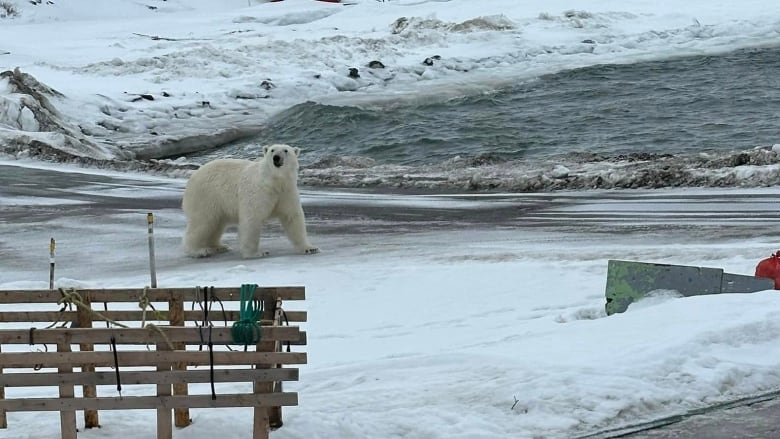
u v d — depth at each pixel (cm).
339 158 2400
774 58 3516
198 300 546
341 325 877
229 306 913
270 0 7231
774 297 736
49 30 5250
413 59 3859
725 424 531
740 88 3041
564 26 4319
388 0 6247
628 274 819
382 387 614
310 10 5934
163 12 6800
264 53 3891
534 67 3712
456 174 2081
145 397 489
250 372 483
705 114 2708
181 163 2427
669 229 1345
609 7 4856
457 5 5431
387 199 1825
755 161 1836
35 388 671
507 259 1152
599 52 3962
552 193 1798
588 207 1598
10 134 2631
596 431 522
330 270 1133
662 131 2512
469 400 572
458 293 983
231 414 562
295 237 1294
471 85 3419
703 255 1083
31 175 2241
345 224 1565
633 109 2852
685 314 710
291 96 3375
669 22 4362
